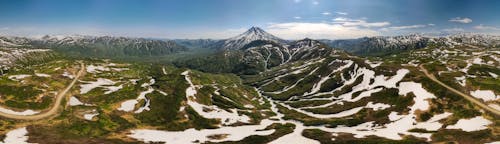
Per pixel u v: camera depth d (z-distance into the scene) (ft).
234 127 652.07
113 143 501.56
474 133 503.20
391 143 489.26
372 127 615.98
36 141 470.80
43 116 593.42
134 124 630.74
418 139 505.25
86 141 501.97
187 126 647.97
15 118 565.12
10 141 457.68
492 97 652.89
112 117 644.27
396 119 643.04
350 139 527.81
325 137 549.13
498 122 542.57
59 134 521.24
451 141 480.64
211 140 543.80
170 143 521.24
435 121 597.11
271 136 568.82
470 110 606.14
